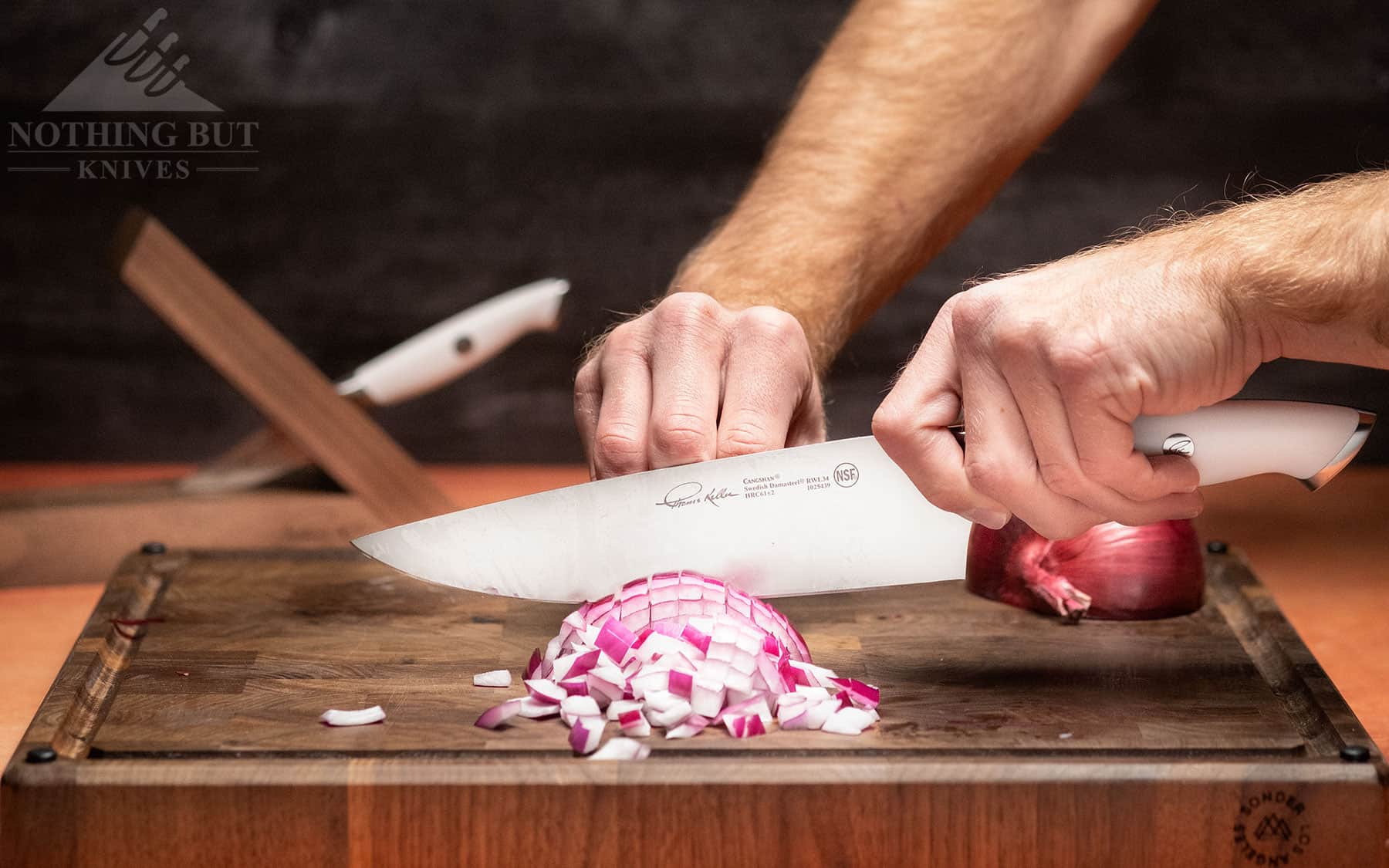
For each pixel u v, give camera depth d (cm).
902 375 102
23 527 155
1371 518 181
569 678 108
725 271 142
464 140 216
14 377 217
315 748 100
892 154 151
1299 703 110
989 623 129
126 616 127
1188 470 99
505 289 222
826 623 129
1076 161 217
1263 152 215
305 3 210
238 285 219
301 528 159
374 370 166
